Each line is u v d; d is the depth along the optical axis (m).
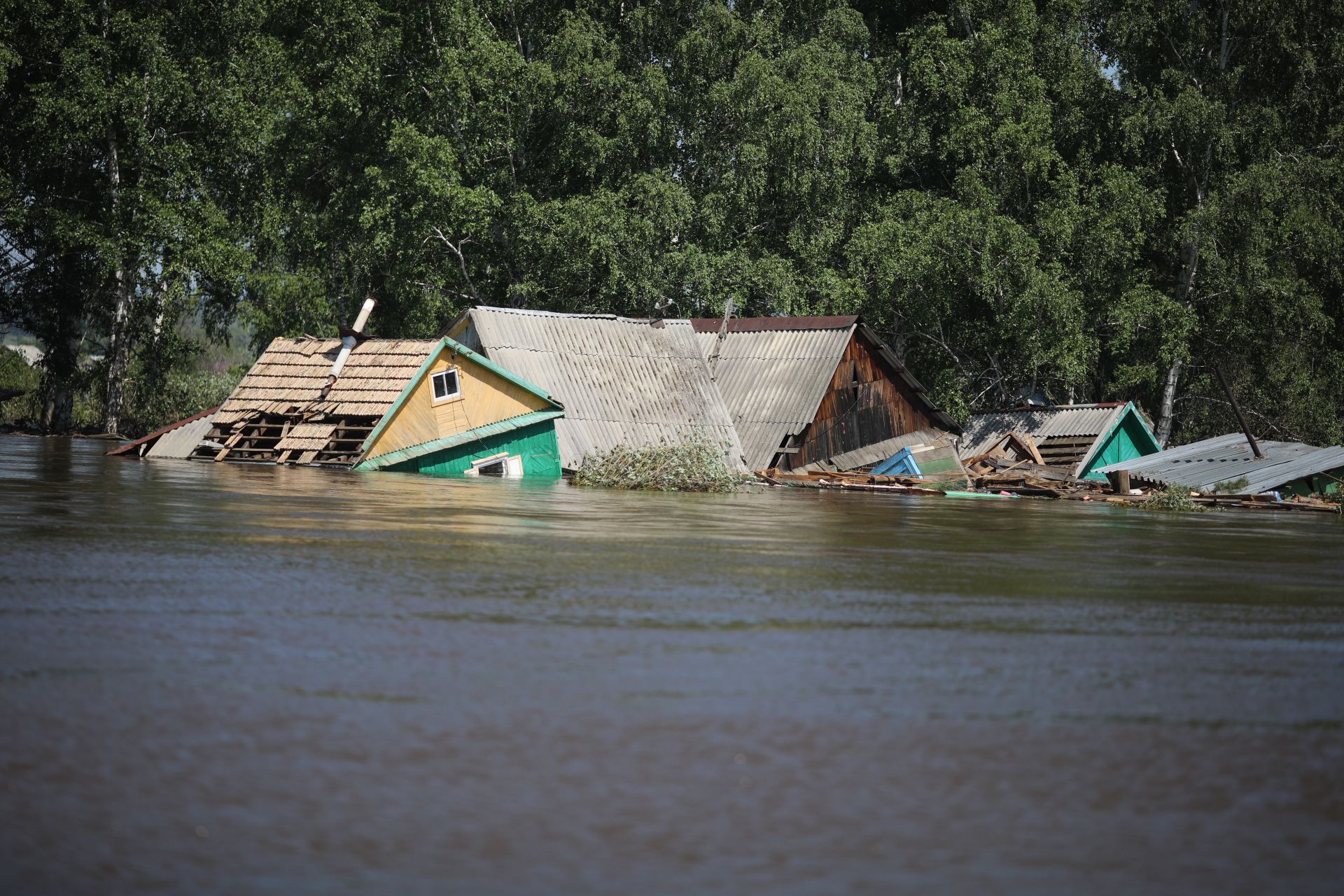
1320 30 130.12
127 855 11.46
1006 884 11.38
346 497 51.75
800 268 133.00
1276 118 124.88
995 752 15.26
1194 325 121.62
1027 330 118.88
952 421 99.69
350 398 79.88
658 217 125.44
